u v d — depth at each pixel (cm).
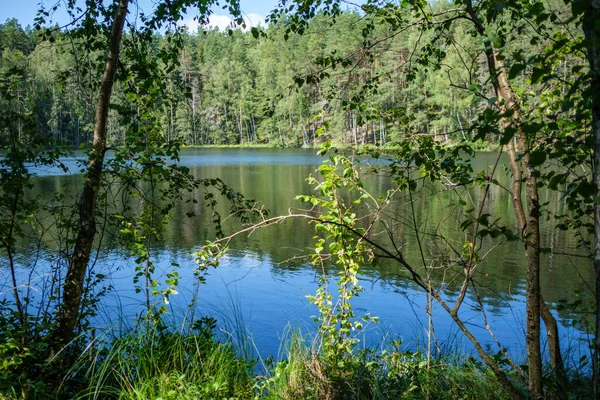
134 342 357
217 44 8631
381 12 369
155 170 410
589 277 912
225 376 338
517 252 1094
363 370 350
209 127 7644
